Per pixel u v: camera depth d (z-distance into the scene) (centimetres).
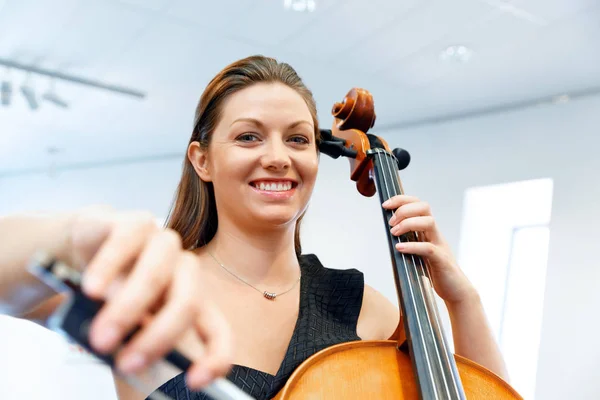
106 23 386
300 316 129
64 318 31
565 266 427
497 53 399
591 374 399
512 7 347
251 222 132
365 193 171
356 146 169
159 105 520
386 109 505
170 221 146
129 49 419
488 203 487
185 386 109
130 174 695
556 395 409
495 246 492
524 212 483
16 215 46
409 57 413
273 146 130
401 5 351
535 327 479
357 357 114
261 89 135
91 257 42
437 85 453
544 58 400
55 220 44
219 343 35
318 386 107
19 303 46
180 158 664
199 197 143
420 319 117
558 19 355
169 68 446
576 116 446
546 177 450
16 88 502
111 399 456
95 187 717
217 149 134
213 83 139
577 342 410
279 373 116
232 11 364
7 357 458
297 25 379
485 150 486
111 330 31
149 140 622
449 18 363
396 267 130
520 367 476
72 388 453
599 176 427
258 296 131
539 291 483
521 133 471
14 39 416
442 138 513
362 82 457
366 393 108
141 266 35
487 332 144
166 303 34
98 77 466
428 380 107
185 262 36
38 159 713
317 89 475
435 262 137
